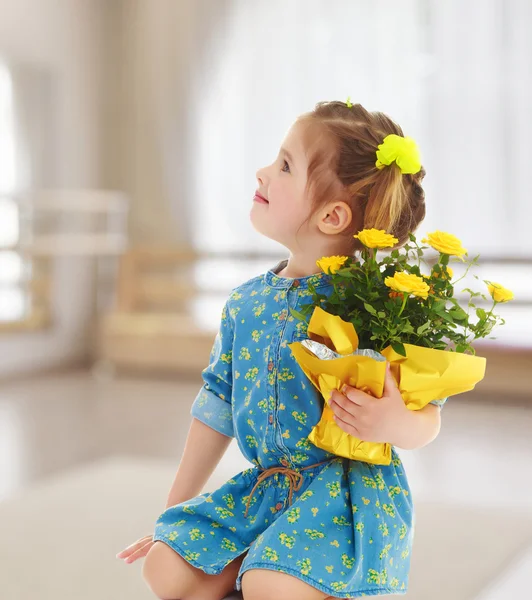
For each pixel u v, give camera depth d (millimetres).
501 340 4367
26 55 5461
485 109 5047
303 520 1215
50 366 5609
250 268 5754
